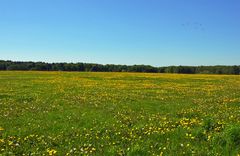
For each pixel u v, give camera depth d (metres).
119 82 59.00
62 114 21.89
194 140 13.50
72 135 15.27
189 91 40.66
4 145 13.42
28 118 20.23
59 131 16.39
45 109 24.23
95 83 55.50
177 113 21.66
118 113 22.16
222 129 14.49
